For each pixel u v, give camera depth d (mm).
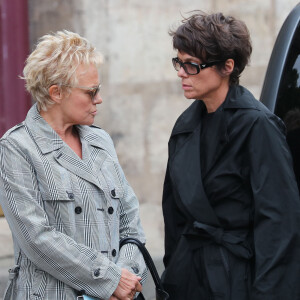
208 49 11750
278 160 11648
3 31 25078
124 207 11969
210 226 11945
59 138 11211
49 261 10797
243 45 11984
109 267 11039
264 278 11430
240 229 11977
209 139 12109
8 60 25250
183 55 11945
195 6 24797
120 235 11930
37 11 25031
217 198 11953
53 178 10977
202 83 11969
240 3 24906
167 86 24938
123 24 24625
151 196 25172
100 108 24875
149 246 23438
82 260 10883
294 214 11555
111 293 11031
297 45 14055
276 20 24953
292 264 11516
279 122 11953
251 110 11875
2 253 21656
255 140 11719
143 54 24797
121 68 24750
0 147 11078
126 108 24906
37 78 11062
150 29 24734
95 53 11250
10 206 10852
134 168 25062
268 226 11523
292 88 13688
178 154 12312
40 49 11078
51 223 10977
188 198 11977
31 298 10938
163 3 24656
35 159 11008
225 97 12148
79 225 11039
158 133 25031
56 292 10984
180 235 12555
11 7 24984
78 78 11008
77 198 11062
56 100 11148
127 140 24984
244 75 25266
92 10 24531
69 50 11008
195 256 12172
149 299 19484
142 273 11625
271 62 14156
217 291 11766
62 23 24734
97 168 11453
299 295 11516
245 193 11938
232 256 11891
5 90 25344
